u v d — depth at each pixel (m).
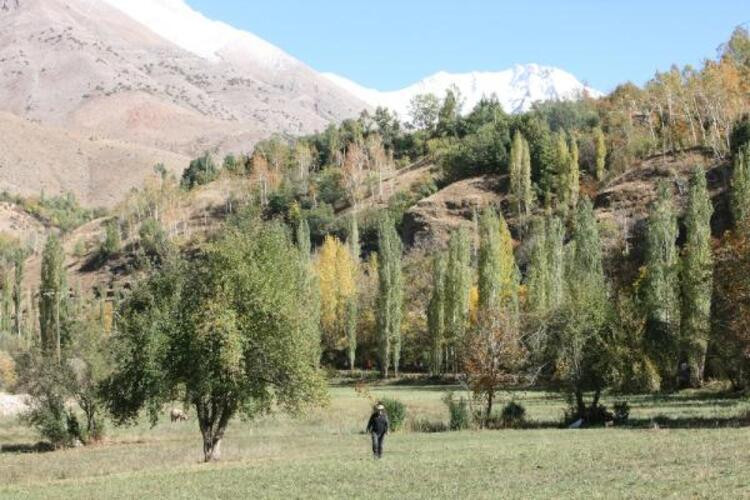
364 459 35.75
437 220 167.12
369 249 174.50
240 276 40.84
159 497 26.94
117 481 32.75
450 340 93.62
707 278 57.03
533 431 48.88
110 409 43.72
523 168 158.12
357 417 64.88
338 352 125.12
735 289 49.03
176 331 40.50
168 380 40.75
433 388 93.88
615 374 53.81
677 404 61.25
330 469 32.16
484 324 58.06
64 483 33.56
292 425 61.41
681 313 71.19
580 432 45.69
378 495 24.91
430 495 24.34
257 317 41.12
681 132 153.50
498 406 67.31
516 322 58.41
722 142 142.88
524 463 30.53
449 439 45.56
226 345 39.03
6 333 126.12
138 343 41.12
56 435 55.91
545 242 101.25
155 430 63.16
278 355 41.00
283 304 41.34
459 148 198.25
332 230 180.75
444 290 100.62
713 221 120.25
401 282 109.19
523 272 134.88
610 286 75.38
